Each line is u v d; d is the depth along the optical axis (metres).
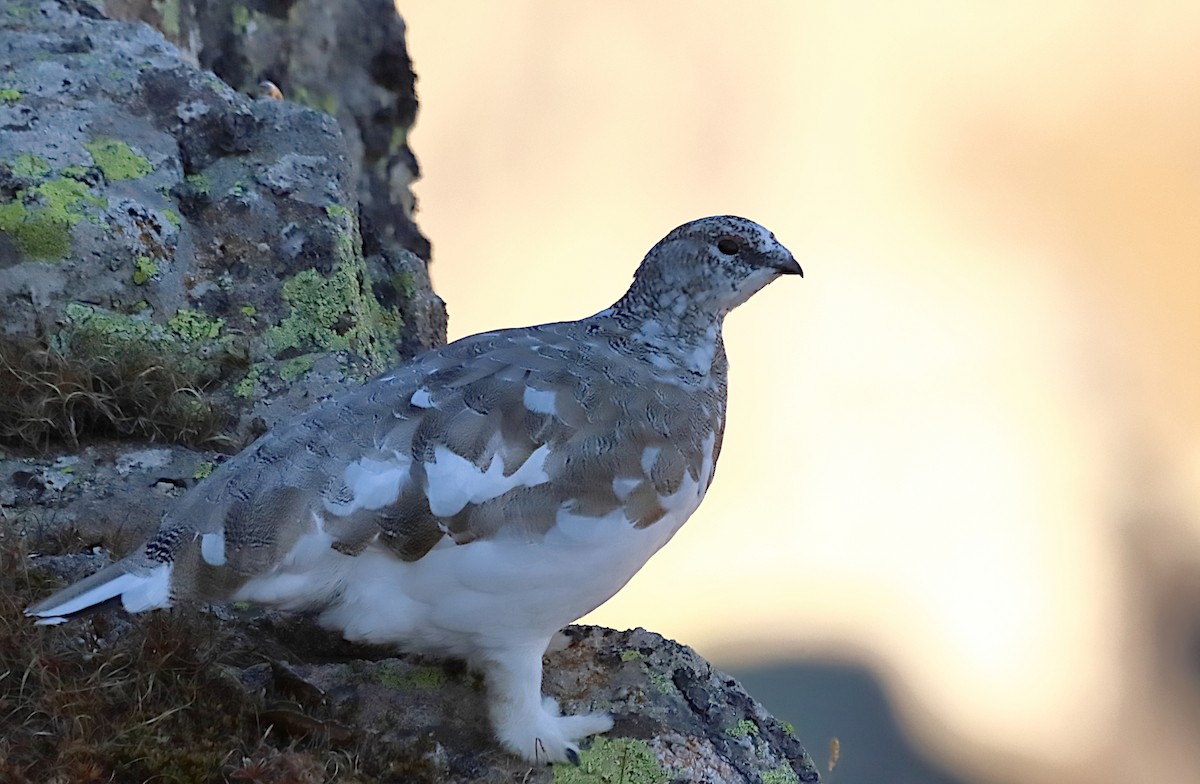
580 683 6.96
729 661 23.41
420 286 11.94
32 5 10.71
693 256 6.78
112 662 6.11
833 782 20.59
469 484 5.71
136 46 10.62
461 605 5.85
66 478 7.75
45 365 8.17
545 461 5.82
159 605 5.66
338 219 9.82
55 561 6.98
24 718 5.77
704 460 6.39
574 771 6.26
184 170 9.90
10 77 9.85
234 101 10.34
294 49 14.54
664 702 6.86
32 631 6.14
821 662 23.61
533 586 5.82
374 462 5.77
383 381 6.22
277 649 6.73
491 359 6.20
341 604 5.89
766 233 6.83
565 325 6.82
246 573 5.66
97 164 9.37
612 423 6.02
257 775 5.61
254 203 9.73
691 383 6.59
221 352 9.04
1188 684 24.80
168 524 5.83
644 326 6.76
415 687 6.62
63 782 5.41
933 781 22.06
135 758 5.62
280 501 5.70
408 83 15.48
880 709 22.38
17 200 8.85
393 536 5.69
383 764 6.00
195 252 9.45
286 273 9.54
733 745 6.76
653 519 6.04
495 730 6.27
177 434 8.41
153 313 9.04
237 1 14.00
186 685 6.05
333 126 10.58
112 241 8.95
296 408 8.85
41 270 8.70
